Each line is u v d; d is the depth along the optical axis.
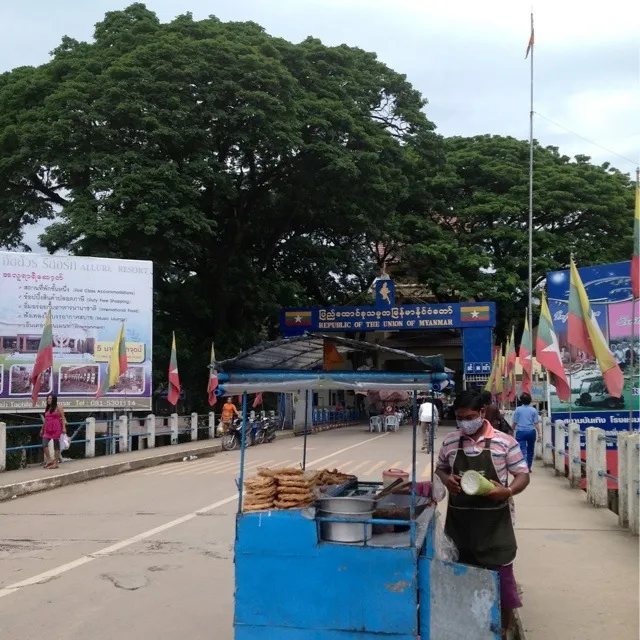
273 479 4.29
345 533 4.04
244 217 27.66
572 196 33.47
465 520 4.68
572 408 14.08
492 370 27.84
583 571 6.39
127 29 24.09
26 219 25.38
